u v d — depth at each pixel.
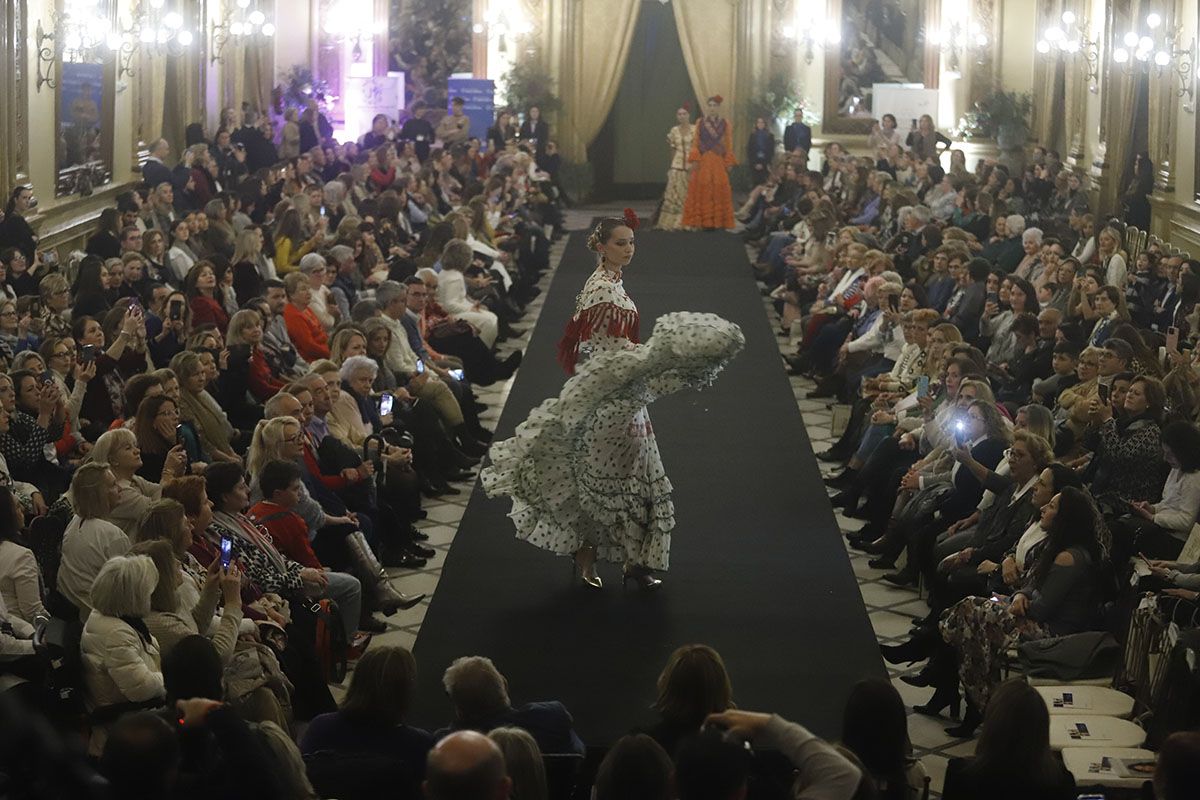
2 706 4.62
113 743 4.00
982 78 27.02
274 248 15.87
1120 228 16.78
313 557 7.99
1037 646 7.03
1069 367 10.77
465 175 23.25
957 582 7.98
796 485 10.86
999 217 17.48
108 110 18.67
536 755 4.71
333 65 26.86
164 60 21.28
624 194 29.80
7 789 4.50
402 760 5.16
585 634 8.03
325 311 13.03
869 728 4.81
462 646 7.86
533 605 8.44
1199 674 6.07
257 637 6.80
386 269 15.33
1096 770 5.93
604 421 8.35
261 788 4.43
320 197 18.61
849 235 16.39
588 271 20.17
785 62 27.39
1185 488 8.01
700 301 18.00
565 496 8.43
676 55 29.25
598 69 27.86
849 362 13.43
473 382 13.91
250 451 8.54
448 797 3.74
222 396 10.63
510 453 8.50
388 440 10.27
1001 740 4.82
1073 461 9.33
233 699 6.18
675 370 8.16
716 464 11.36
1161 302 13.99
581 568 8.79
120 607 6.17
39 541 7.35
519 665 7.62
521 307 17.91
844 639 8.03
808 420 13.27
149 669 6.16
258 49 25.88
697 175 24.02
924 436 9.93
